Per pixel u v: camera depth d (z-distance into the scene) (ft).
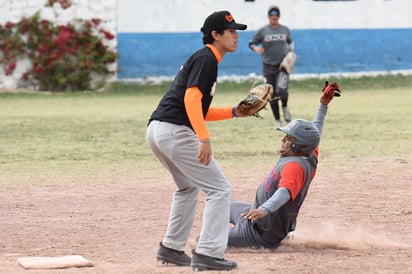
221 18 52.85
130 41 249.14
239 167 105.19
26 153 119.96
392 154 114.93
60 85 247.09
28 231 69.26
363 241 63.93
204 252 52.95
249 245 61.16
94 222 72.95
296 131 57.88
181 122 52.85
